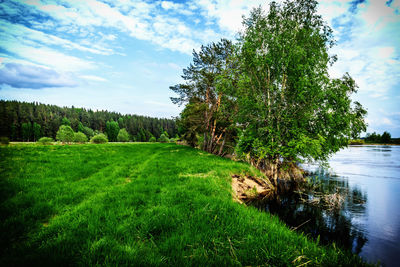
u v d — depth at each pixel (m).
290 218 7.65
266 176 14.64
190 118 25.20
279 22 13.68
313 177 16.66
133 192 6.64
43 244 3.23
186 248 3.36
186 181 8.38
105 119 135.50
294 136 13.01
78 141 53.50
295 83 12.65
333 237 6.02
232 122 20.12
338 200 9.90
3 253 3.03
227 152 26.28
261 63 13.86
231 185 9.82
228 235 3.92
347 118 12.78
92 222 4.10
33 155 12.87
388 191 11.87
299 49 12.44
